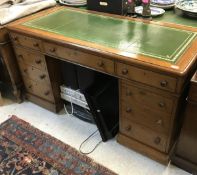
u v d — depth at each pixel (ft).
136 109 4.59
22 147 5.60
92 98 4.90
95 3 5.88
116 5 5.56
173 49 4.08
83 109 6.26
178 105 4.04
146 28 4.90
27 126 6.17
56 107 6.46
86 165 5.09
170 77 3.67
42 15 6.03
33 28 5.32
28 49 5.69
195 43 4.21
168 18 5.41
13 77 6.60
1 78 7.02
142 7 5.58
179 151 4.67
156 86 3.95
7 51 6.17
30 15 6.09
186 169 4.79
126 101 4.65
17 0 6.41
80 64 4.86
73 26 5.27
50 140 5.73
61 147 5.53
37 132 5.98
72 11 6.15
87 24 5.31
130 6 5.57
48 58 5.61
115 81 5.39
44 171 5.04
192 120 4.06
